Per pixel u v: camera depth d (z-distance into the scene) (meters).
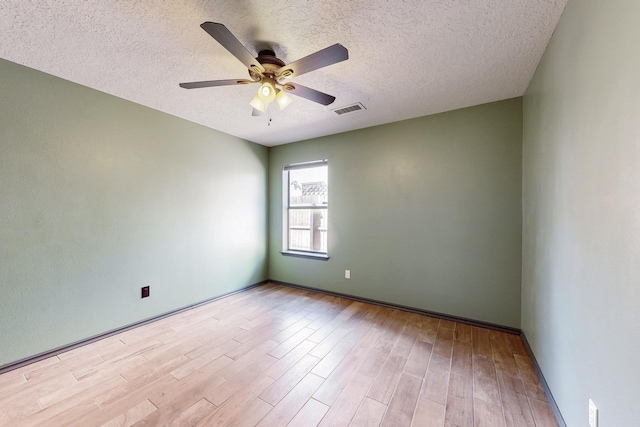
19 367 1.93
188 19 1.50
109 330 2.44
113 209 2.48
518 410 1.54
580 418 1.20
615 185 0.94
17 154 1.95
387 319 2.84
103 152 2.41
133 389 1.71
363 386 1.75
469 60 1.91
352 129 3.45
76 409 1.53
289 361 2.04
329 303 3.34
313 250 4.00
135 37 1.65
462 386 1.75
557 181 1.52
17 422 1.43
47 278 2.09
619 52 0.91
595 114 1.08
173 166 2.96
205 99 2.56
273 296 3.61
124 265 2.56
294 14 1.46
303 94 1.91
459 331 2.56
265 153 4.27
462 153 2.75
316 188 3.98
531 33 1.62
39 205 2.05
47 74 2.08
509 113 2.53
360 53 1.83
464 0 1.37
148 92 2.41
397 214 3.14
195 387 1.73
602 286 1.02
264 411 1.53
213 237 3.41
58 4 1.37
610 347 0.96
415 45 1.74
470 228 2.71
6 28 1.55
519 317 2.48
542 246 1.81
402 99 2.55
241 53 1.48
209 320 2.80
